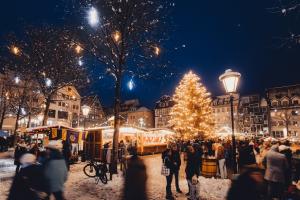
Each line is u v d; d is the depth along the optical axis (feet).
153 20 43.16
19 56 66.69
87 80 70.49
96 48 44.55
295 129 216.74
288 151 31.73
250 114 241.35
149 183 37.50
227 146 50.55
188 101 125.90
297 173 37.45
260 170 14.97
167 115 292.81
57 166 19.07
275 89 233.96
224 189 32.73
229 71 33.22
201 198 29.01
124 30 42.11
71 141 63.46
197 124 124.98
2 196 27.84
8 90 103.91
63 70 68.69
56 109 190.19
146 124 300.20
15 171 47.32
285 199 25.54
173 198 29.27
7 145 97.30
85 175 44.01
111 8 41.32
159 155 89.35
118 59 44.19
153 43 44.88
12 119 164.25
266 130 231.50
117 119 43.78
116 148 43.34
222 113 257.75
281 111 225.15
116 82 44.55
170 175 29.55
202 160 42.39
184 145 85.97
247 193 14.48
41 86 71.20
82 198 28.68
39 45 64.90
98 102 231.09
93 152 69.72
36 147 44.75
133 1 40.83
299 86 223.51
